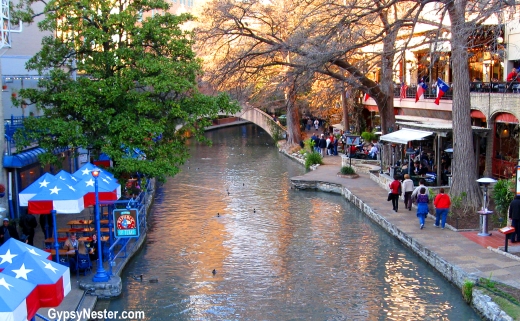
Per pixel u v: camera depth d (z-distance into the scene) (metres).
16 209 20.39
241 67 29.05
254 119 59.84
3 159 19.64
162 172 19.47
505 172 27.50
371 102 46.38
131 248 19.50
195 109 20.42
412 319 13.92
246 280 17.02
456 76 22.28
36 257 10.06
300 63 28.11
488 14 17.91
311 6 33.62
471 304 14.45
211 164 43.53
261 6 35.06
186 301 15.37
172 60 20.88
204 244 21.02
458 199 22.06
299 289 16.17
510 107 26.27
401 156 30.16
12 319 7.93
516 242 18.00
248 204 28.27
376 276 17.09
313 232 22.55
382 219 22.64
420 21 23.00
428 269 17.56
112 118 19.58
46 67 20.95
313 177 33.44
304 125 65.19
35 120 19.09
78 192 14.76
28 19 19.86
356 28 30.09
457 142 22.45
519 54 27.17
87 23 19.72
